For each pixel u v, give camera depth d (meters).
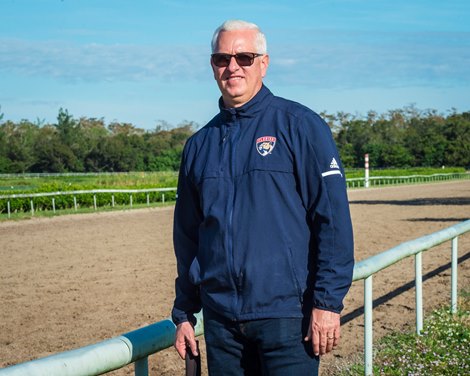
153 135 99.38
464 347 5.66
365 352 4.70
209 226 2.65
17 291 9.80
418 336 5.97
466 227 7.21
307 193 2.58
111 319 7.96
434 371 5.00
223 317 2.61
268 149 2.58
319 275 2.55
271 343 2.54
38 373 2.13
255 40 2.68
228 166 2.63
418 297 6.05
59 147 71.31
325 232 2.54
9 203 23.09
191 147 2.81
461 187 46.91
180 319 2.83
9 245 15.19
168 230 18.55
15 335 7.26
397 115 120.31
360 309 8.16
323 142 2.56
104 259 12.96
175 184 32.12
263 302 2.52
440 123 112.19
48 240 16.14
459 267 11.41
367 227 19.33
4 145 69.75
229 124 2.70
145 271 11.52
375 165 88.50
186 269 2.83
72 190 26.64
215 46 2.69
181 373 5.82
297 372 2.55
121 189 28.23
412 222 20.91
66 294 9.52
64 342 6.96
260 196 2.55
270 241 2.54
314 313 2.53
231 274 2.55
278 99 2.70
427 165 88.50
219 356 2.67
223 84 2.68
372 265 4.66
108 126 111.25
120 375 5.85
